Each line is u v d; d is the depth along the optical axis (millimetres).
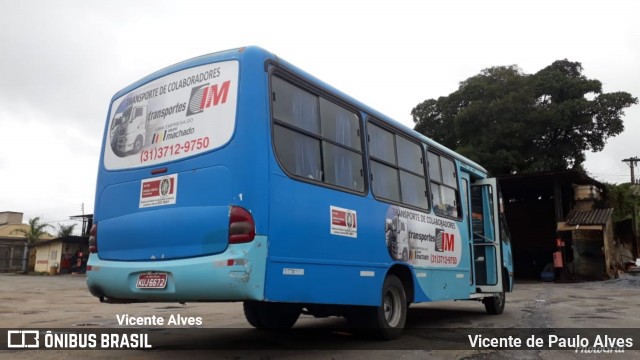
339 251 5535
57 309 11164
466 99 28906
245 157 4641
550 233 26797
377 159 6594
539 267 26766
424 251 7488
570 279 21766
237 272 4383
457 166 9172
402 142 7383
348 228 5738
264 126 4801
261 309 7262
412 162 7582
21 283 23938
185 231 4758
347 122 6129
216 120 4910
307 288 4988
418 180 7668
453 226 8602
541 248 26891
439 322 8633
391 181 6883
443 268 8047
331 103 5895
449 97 29578
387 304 6664
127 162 5566
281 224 4770
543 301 12781
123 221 5324
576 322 8609
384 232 6453
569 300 13055
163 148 5246
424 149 8000
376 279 6176
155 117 5457
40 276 34969
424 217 7621
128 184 5453
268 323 7328
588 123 27000
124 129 5770
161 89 5504
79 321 8836
